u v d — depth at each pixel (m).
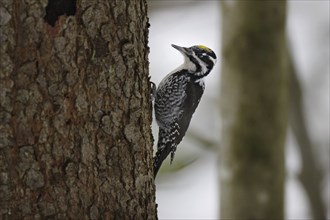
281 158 16.59
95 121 9.44
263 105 16.36
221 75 16.84
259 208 16.28
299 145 20.28
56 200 9.15
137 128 9.89
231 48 16.48
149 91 10.35
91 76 9.41
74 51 9.27
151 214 10.19
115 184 9.61
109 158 9.55
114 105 9.61
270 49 16.30
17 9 9.05
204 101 22.22
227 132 16.59
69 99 9.24
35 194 9.07
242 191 16.36
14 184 9.02
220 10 17.00
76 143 9.28
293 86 20.28
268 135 16.38
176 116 16.27
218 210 16.84
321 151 23.39
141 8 10.12
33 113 9.07
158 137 16.45
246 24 16.25
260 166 16.34
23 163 9.03
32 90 9.07
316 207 20.25
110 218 9.55
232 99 16.52
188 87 16.44
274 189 16.42
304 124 20.30
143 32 10.17
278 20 16.28
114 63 9.60
